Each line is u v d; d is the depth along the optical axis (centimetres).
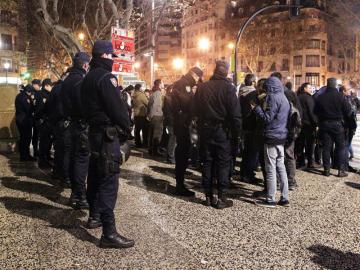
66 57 2898
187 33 10512
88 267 394
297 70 7581
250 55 7281
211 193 614
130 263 405
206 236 484
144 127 1274
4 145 1149
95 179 492
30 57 3866
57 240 461
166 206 606
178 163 663
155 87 1099
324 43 7638
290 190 725
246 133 760
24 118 968
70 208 586
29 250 432
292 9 1936
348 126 873
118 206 600
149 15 1786
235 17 8706
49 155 944
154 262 408
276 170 623
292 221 547
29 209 577
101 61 444
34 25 3300
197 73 671
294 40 7562
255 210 596
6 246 441
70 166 598
